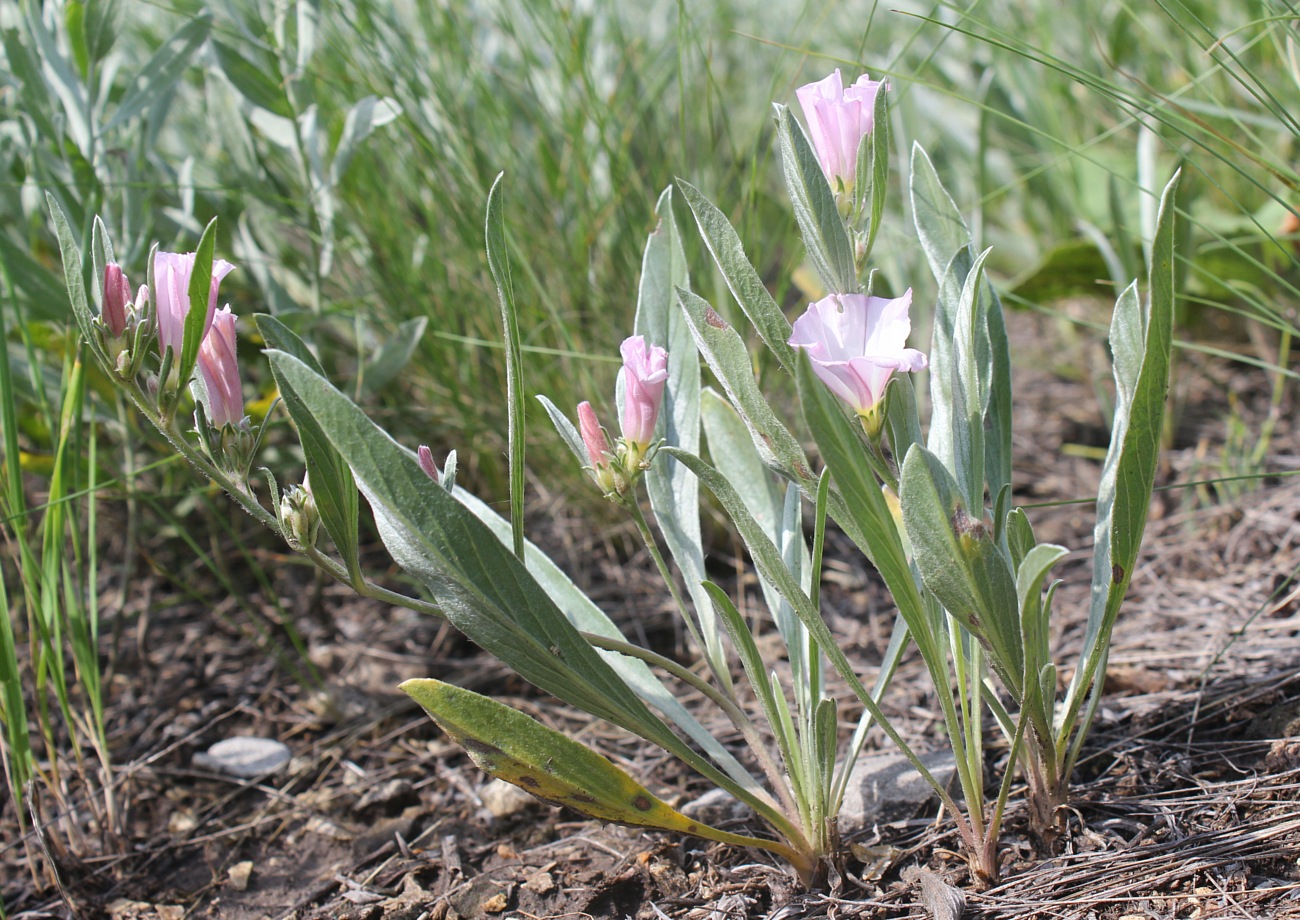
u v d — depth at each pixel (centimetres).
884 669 36
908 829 37
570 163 55
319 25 54
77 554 42
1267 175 57
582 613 38
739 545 51
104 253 33
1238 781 36
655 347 33
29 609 41
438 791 42
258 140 57
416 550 32
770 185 68
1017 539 34
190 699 46
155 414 32
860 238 34
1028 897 34
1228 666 41
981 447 34
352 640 48
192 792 43
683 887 37
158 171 55
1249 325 60
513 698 45
